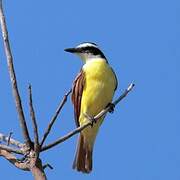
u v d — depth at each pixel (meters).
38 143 6.62
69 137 7.00
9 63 6.93
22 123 6.79
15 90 6.84
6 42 7.00
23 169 6.72
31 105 6.63
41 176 6.49
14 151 6.86
